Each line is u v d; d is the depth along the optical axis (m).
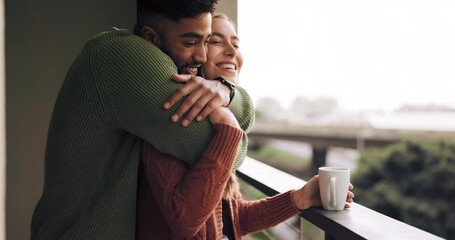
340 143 17.70
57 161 0.99
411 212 13.59
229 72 1.41
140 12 1.07
